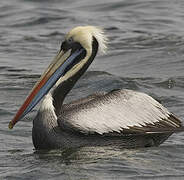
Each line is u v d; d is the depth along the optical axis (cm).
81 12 3081
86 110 1425
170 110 1714
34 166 1312
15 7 3175
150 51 2377
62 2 3281
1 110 1742
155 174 1245
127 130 1402
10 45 2562
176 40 2530
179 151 1406
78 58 1517
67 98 1869
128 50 2414
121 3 3183
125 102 1430
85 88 1948
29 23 2917
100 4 3194
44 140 1445
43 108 1460
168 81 1986
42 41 2630
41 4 3238
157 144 1459
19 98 1869
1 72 2169
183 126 1435
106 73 2094
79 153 1395
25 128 1614
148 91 1891
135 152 1393
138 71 2147
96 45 1527
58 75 1501
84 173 1254
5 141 1519
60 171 1271
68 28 2820
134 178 1223
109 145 1430
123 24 2850
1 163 1348
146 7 3111
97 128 1402
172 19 2898
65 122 1416
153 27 2791
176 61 2223
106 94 1460
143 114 1420
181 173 1252
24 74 2136
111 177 1228
